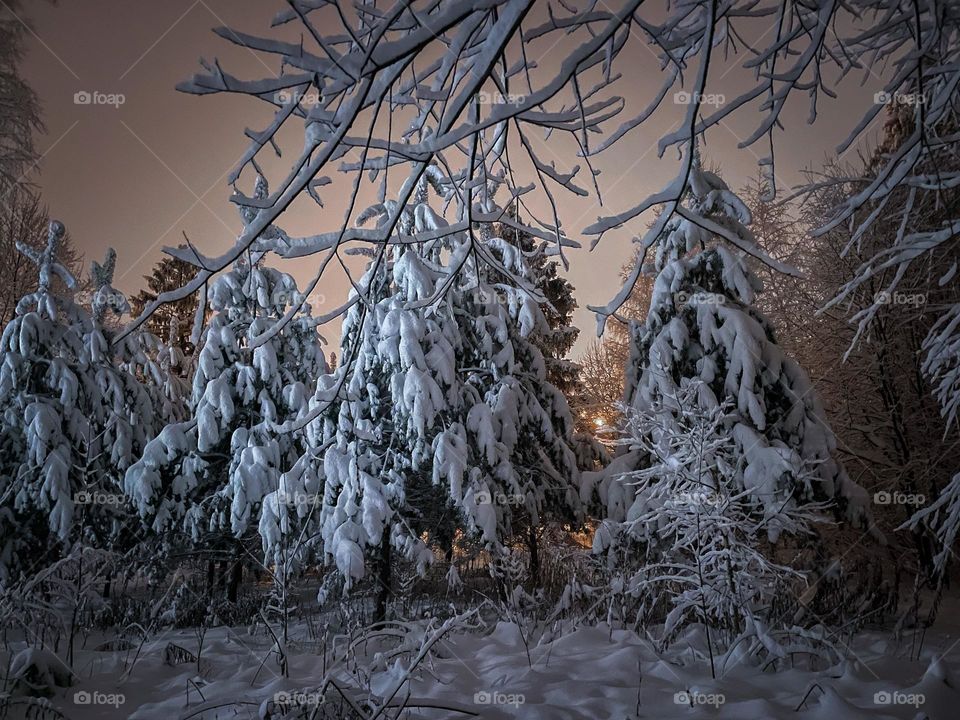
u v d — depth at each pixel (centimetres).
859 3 409
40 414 1273
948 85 381
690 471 744
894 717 456
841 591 858
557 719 482
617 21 249
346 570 972
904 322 1417
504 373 1345
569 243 358
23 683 603
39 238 2166
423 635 586
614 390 2523
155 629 1022
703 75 247
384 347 1080
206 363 1333
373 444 1095
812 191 504
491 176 380
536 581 1193
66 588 834
